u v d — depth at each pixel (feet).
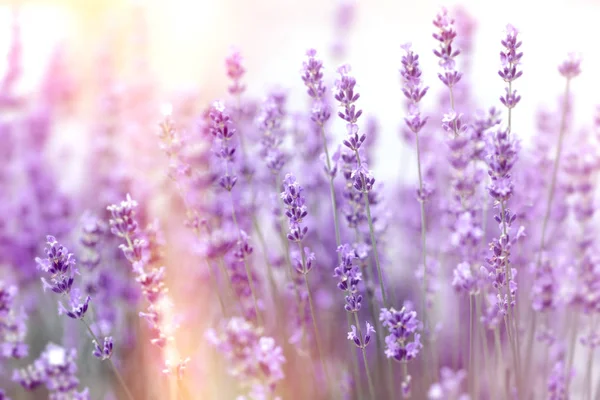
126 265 3.25
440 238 3.38
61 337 3.46
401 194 3.59
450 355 3.38
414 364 3.20
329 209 3.43
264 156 3.10
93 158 3.69
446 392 3.07
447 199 3.28
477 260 2.96
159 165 3.59
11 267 3.49
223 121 2.90
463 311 3.32
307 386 3.18
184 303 3.28
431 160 3.28
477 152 3.00
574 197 3.28
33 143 3.74
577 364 3.49
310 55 2.93
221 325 2.97
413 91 2.89
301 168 3.30
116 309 3.27
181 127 3.32
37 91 3.83
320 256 3.31
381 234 3.15
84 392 2.92
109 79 3.84
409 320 2.84
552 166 3.28
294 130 3.31
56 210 3.49
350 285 2.86
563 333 3.25
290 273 3.09
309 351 3.17
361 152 2.95
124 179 3.39
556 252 3.27
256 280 3.14
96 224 3.09
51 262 2.84
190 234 3.37
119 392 3.26
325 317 3.31
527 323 3.16
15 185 3.74
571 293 3.08
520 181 3.25
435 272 3.16
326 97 3.36
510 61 2.83
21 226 3.53
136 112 3.72
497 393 3.11
